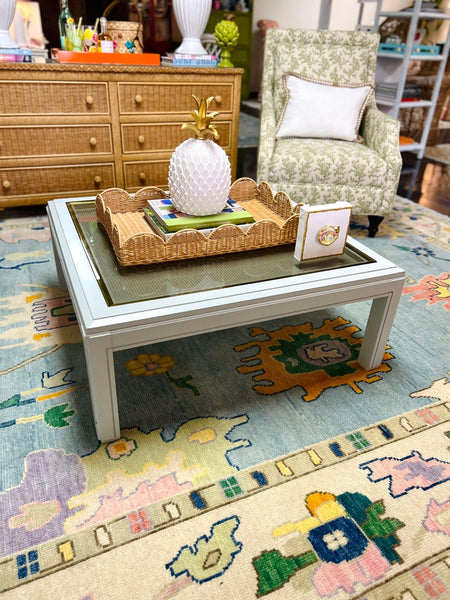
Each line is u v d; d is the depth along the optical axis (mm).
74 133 2348
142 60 2396
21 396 1321
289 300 1176
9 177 2322
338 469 1142
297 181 2291
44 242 2271
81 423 1239
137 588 877
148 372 1448
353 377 1465
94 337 994
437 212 2939
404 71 3715
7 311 1711
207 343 1604
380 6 3863
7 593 861
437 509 1052
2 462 1119
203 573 905
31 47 2447
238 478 1105
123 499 1046
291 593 878
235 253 1371
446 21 4316
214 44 2793
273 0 6082
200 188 1287
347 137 2500
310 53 2627
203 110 1262
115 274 1213
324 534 986
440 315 1822
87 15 3348
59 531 974
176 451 1173
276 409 1322
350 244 1473
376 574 917
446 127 5348
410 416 1316
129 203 1556
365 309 1854
